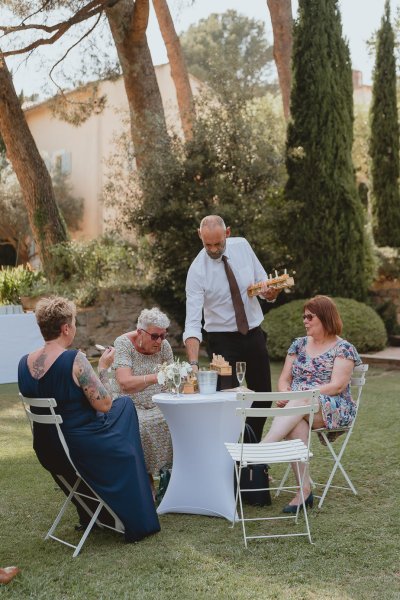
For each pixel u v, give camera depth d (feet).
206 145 37.86
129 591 10.20
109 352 14.52
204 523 13.16
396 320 39.83
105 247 43.83
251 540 12.12
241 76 40.14
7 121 43.24
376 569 10.73
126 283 40.63
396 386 27.94
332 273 38.04
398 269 41.01
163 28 48.65
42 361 11.90
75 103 44.83
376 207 49.52
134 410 12.73
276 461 12.10
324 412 14.07
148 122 40.14
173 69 49.03
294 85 38.50
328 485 13.98
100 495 11.91
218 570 10.87
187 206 37.11
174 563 11.20
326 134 37.93
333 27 38.11
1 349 31.19
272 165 37.88
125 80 43.60
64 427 11.77
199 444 13.48
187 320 15.66
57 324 12.01
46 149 77.25
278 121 43.52
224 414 13.30
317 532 12.37
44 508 14.43
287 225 39.06
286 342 34.78
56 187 72.84
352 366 14.43
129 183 40.63
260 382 16.24
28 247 71.20
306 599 9.76
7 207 69.36
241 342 15.92
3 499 15.06
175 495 13.73
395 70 48.85
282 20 45.52
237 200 37.29
